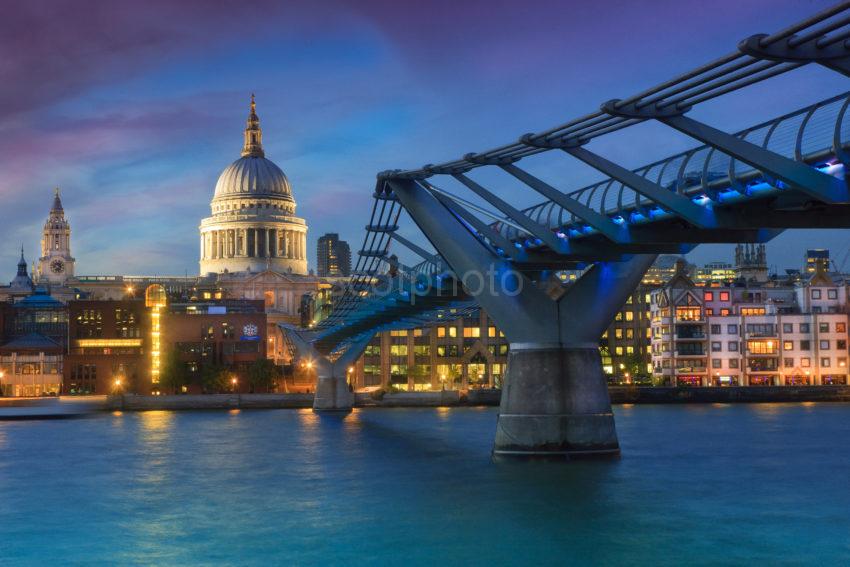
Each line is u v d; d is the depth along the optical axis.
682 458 84.31
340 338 163.38
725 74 36.44
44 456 98.62
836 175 42.66
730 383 191.38
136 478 79.44
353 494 67.56
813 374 189.88
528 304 72.56
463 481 69.62
